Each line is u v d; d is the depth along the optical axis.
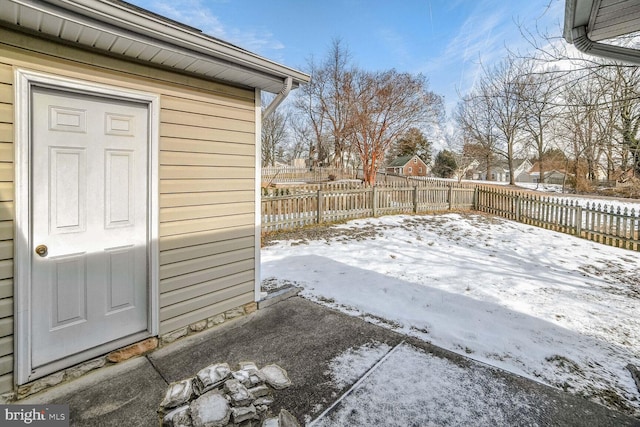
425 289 4.08
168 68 2.63
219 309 3.08
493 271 4.91
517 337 2.89
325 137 28.23
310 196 8.09
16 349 1.99
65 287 2.20
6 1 1.68
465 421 1.86
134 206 2.52
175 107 2.69
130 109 2.46
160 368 2.36
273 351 2.59
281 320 3.17
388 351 2.60
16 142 1.95
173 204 2.71
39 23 1.91
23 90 1.96
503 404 2.00
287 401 2.00
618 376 2.34
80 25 1.94
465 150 23.92
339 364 2.41
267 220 7.28
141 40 2.17
